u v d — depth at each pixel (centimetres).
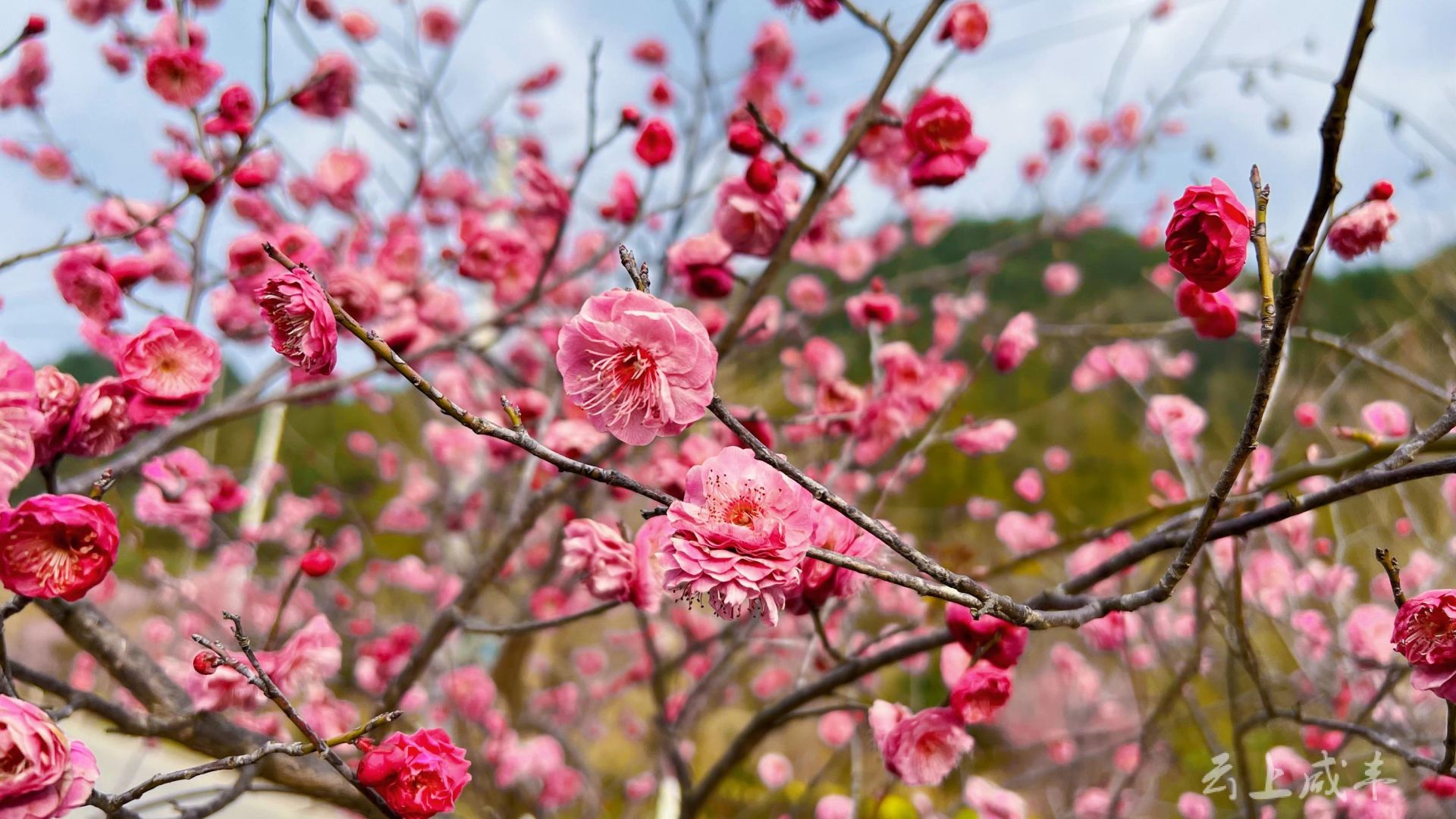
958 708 168
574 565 200
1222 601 261
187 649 365
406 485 607
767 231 236
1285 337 111
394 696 242
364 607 562
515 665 431
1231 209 121
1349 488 138
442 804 137
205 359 178
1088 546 365
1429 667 130
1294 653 338
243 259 257
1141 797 369
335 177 376
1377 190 167
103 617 194
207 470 323
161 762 559
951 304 559
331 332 120
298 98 303
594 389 121
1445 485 322
